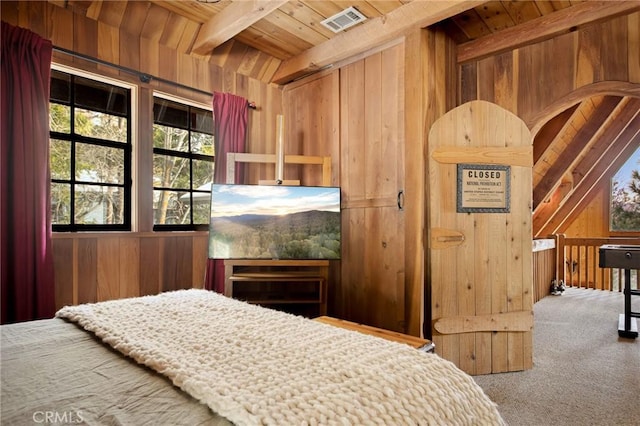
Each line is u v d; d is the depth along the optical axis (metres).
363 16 2.94
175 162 3.29
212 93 3.42
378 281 3.08
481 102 2.73
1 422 0.62
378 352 0.92
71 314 1.23
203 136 3.50
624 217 6.42
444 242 2.66
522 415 1.99
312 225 2.99
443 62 2.98
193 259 3.25
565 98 2.74
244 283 3.46
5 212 2.22
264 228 2.93
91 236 2.67
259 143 3.80
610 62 2.55
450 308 2.64
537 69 2.87
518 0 2.59
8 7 2.34
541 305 4.64
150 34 2.98
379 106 3.10
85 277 2.64
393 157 2.98
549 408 2.06
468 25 2.92
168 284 3.07
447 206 2.67
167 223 3.23
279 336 1.01
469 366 2.63
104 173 2.86
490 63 3.10
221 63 3.48
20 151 2.26
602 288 5.65
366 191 3.20
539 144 3.80
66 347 0.99
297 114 3.89
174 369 0.79
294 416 0.61
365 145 3.22
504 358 2.66
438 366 0.90
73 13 2.62
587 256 5.69
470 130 2.71
